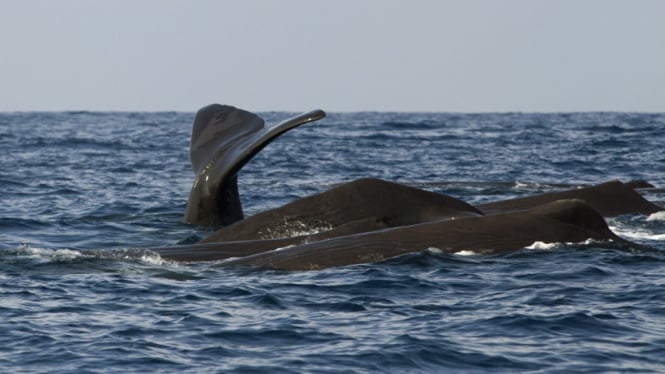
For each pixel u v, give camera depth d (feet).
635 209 201.16
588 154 417.08
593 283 129.70
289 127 165.89
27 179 301.43
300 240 153.69
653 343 104.68
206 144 180.24
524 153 426.10
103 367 98.17
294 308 119.55
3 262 145.38
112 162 377.50
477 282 130.93
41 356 101.45
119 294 126.62
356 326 111.45
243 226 165.07
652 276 133.39
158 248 153.89
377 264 141.18
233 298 124.47
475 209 164.86
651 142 489.67
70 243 173.99
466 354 101.65
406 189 165.07
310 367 98.27
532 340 106.11
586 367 97.55
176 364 99.19
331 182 302.86
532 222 150.92
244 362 99.76
